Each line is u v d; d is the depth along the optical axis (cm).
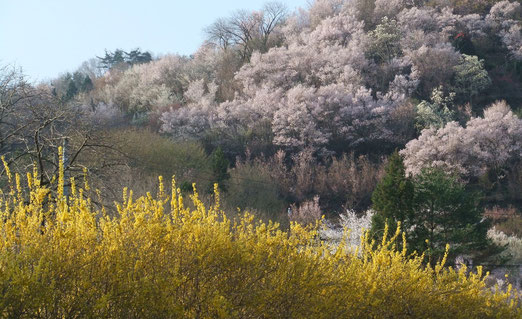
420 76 6844
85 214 684
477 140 5125
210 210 804
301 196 5025
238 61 7844
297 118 5691
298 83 6675
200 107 6291
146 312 626
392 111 6022
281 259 754
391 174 2433
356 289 830
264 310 713
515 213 4516
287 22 8700
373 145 5866
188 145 4862
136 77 7981
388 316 866
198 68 7688
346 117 5950
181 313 639
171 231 707
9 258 593
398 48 7350
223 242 713
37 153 1256
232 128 5931
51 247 638
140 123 6456
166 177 3872
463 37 7575
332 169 5306
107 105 7019
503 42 7850
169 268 671
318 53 7319
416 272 936
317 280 762
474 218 2309
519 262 3027
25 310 582
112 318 621
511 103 6731
